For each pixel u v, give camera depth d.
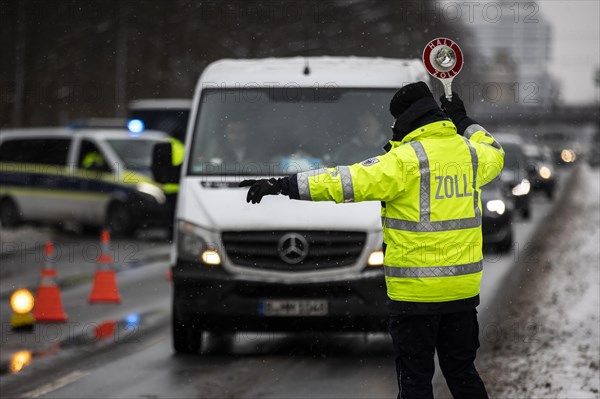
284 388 18.67
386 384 18.92
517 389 17.86
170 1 86.12
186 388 18.80
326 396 18.00
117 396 18.17
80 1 79.69
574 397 17.02
